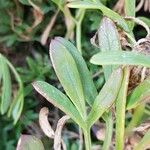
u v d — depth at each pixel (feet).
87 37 0.92
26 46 0.99
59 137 0.59
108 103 0.55
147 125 0.63
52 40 0.57
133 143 0.68
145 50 0.57
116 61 0.49
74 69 0.57
